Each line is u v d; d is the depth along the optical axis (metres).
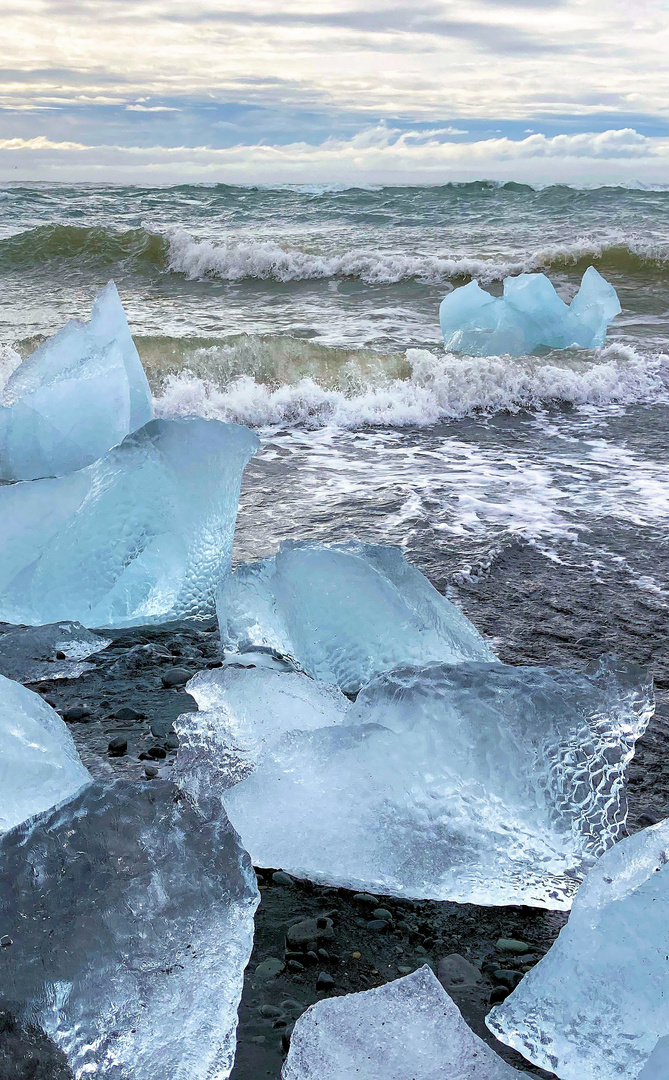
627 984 1.57
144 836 1.83
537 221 16.95
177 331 8.90
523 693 2.11
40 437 4.35
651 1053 1.42
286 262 12.33
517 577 3.69
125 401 4.37
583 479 5.00
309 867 2.03
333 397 6.45
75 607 3.22
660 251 12.86
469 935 1.92
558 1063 1.57
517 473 5.11
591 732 2.10
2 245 13.21
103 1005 1.56
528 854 2.00
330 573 2.90
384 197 20.11
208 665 3.02
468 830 2.02
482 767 2.04
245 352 7.24
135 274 12.47
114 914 1.67
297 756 2.12
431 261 12.35
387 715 2.15
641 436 5.95
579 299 9.64
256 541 4.04
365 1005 1.59
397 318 10.16
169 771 2.36
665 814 2.27
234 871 1.82
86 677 2.91
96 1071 1.49
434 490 4.77
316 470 5.17
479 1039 1.54
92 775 2.33
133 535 3.20
